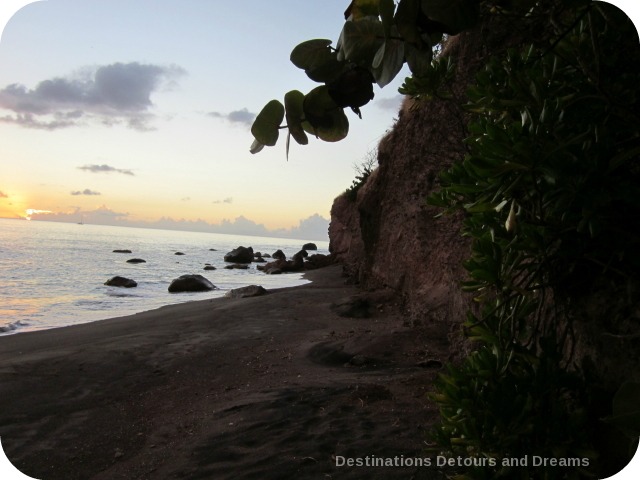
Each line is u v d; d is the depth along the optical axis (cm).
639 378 167
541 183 151
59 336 960
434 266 841
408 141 1055
